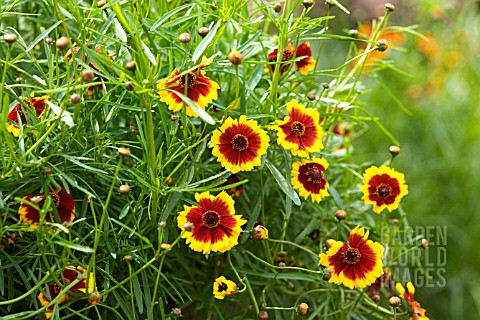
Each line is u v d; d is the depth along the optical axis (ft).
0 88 1.69
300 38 2.05
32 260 1.86
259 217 2.16
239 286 2.19
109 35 2.00
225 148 1.83
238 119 1.98
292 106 1.91
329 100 2.13
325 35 1.98
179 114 1.96
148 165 1.78
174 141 1.89
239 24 1.93
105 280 1.79
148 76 1.70
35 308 1.78
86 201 1.83
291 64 2.03
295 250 2.22
